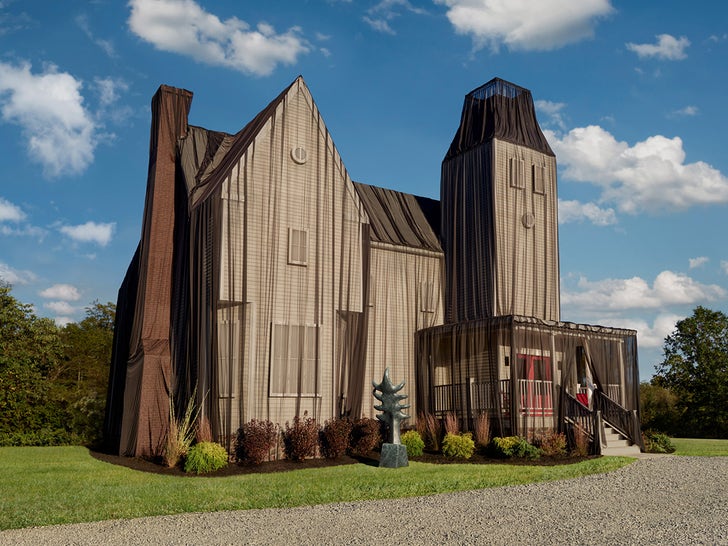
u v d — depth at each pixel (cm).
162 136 2184
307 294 1858
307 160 1934
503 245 2303
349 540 836
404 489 1244
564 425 1920
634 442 2027
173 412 1816
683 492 1212
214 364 1695
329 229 1933
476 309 2292
